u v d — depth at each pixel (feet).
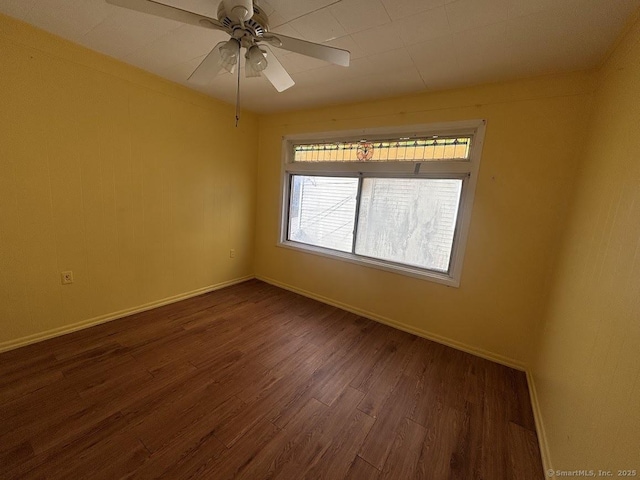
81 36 6.29
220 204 11.15
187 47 6.55
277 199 12.05
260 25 4.49
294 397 5.87
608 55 5.35
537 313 7.06
